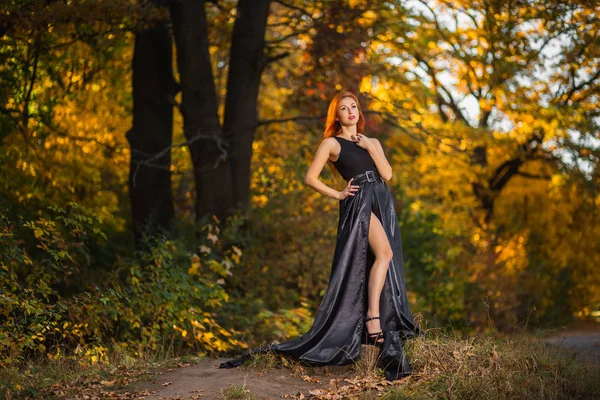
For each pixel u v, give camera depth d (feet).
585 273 54.19
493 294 43.70
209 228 29.86
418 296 44.21
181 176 47.55
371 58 42.65
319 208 36.52
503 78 48.85
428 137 44.57
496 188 59.47
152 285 24.12
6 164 33.68
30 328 18.35
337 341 16.58
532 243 55.77
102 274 27.30
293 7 36.94
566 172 52.85
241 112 35.70
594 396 15.23
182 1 33.58
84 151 41.78
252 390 15.12
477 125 54.39
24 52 32.40
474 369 15.94
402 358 16.15
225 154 32.81
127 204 44.65
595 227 54.75
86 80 39.22
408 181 57.36
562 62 47.55
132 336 23.79
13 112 33.12
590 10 41.27
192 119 34.01
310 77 37.45
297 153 45.44
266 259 34.47
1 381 15.40
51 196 36.68
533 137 53.78
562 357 17.49
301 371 16.57
